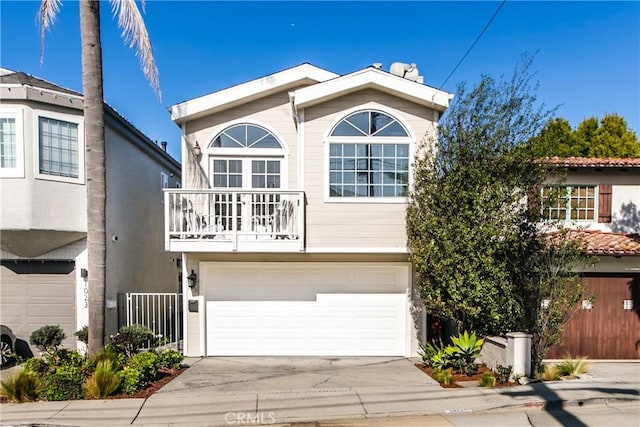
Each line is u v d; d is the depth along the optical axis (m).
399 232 9.73
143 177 13.45
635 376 8.31
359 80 9.70
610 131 21.80
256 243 9.48
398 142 9.90
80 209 10.27
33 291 10.40
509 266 8.42
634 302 10.24
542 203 8.34
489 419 6.08
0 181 9.43
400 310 10.37
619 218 11.01
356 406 6.50
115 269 11.32
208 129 10.35
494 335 8.77
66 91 10.94
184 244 9.44
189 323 10.27
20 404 6.52
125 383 7.06
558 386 7.43
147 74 8.18
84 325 10.28
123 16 7.88
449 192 8.49
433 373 8.41
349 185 9.82
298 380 7.99
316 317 10.39
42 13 7.85
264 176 10.36
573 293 8.53
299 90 9.62
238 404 6.59
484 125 8.58
